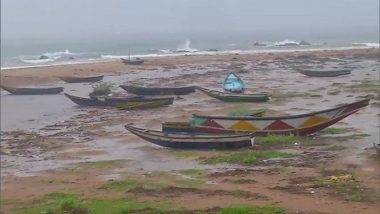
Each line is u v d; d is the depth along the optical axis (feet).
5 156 84.02
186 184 61.36
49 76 195.31
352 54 251.19
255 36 574.56
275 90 143.02
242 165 69.41
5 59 305.53
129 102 123.95
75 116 119.34
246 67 210.79
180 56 271.49
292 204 49.88
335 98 125.90
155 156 77.97
